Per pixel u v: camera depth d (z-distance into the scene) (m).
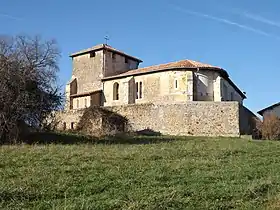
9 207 9.06
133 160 16.77
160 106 40.50
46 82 28.50
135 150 20.59
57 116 44.97
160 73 47.81
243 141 30.12
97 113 41.97
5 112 24.86
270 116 43.06
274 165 17.11
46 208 9.20
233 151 21.98
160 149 21.62
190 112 38.97
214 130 38.03
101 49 56.56
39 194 10.21
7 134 24.88
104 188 11.23
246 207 9.86
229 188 11.63
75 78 59.28
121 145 24.34
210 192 11.02
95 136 31.72
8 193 9.97
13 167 14.09
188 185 12.02
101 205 9.35
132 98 50.25
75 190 10.83
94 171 13.65
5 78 24.98
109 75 56.69
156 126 40.38
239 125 37.72
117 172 13.50
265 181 12.77
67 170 13.53
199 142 28.44
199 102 38.91
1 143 24.09
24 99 25.45
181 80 46.22
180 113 39.31
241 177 13.65
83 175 12.87
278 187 12.14
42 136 29.06
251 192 11.20
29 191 10.36
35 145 22.59
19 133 26.27
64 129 41.81
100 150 20.17
